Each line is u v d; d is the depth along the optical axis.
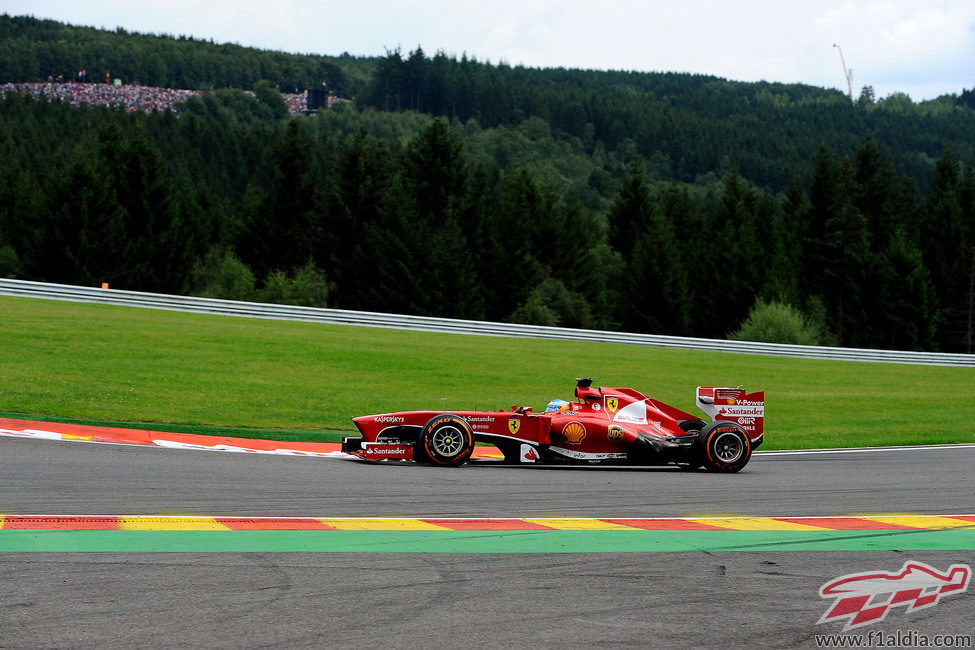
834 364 34.62
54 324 23.25
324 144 133.12
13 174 84.44
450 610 5.11
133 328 24.08
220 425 14.13
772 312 54.38
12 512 7.24
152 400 15.50
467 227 72.19
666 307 70.31
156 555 6.09
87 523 7.00
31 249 60.88
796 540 7.46
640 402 12.63
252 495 8.64
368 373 21.03
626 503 9.12
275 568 5.89
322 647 4.44
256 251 68.56
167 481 9.16
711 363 30.50
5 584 5.25
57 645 4.32
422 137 74.94
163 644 4.39
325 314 31.78
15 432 11.77
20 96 142.38
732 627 5.00
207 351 21.52
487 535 7.19
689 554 6.76
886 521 8.63
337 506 8.27
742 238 76.50
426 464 11.53
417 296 61.50
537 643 4.61
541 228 75.62
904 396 25.83
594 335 35.09
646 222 87.81
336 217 67.44
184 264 65.94
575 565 6.28
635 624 4.98
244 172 131.12
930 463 14.12
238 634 4.58
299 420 15.34
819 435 18.02
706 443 12.09
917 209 94.12
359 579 5.68
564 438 11.73
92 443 11.49
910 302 71.19
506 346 29.80
